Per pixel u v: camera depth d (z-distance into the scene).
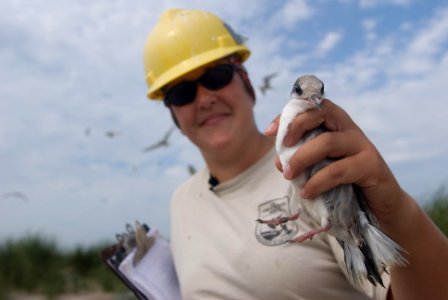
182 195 0.71
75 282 2.58
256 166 0.63
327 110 0.41
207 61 0.66
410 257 0.45
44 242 2.84
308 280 0.52
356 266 0.41
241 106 0.66
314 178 0.40
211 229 0.62
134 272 0.71
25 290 2.53
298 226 0.54
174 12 0.74
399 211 0.42
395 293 0.47
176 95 0.67
